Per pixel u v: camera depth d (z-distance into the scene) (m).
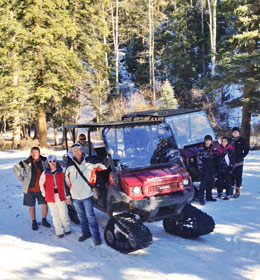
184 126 8.87
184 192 4.97
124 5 38.69
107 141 5.19
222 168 7.55
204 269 4.15
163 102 30.08
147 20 41.06
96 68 29.30
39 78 23.11
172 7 44.03
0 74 22.84
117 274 4.13
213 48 31.19
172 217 5.25
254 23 19.88
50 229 6.38
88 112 30.56
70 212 6.73
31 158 6.40
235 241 5.05
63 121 26.56
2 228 6.58
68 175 5.39
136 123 5.39
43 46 22.50
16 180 11.97
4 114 24.95
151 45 41.69
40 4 22.48
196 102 30.95
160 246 5.04
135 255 4.74
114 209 5.20
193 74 36.19
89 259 4.71
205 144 7.27
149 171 5.07
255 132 24.81
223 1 20.84
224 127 26.25
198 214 5.20
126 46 48.94
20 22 22.70
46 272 4.29
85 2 27.22
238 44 20.28
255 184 8.79
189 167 7.78
